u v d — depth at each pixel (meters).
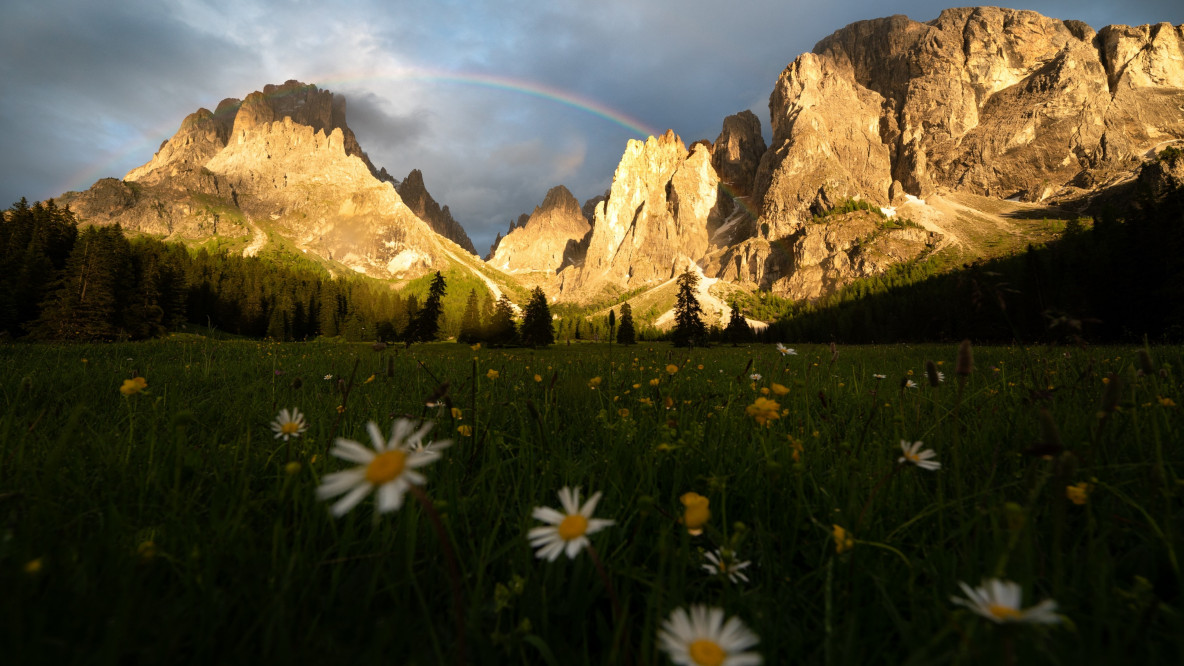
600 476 2.18
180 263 76.81
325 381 5.55
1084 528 1.45
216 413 3.55
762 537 1.56
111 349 11.63
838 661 1.01
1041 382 4.00
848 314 109.44
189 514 1.51
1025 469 2.08
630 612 1.34
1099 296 31.45
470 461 2.23
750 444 2.47
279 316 80.12
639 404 3.57
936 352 15.96
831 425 3.01
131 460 2.16
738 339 85.12
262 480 2.09
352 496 0.56
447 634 1.19
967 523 1.43
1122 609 1.05
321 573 1.39
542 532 0.88
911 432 2.79
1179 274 26.38
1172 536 1.23
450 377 5.27
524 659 1.02
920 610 1.16
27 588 0.97
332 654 1.06
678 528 1.66
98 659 0.85
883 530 1.65
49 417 2.92
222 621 1.07
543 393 4.13
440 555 1.53
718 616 0.59
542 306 68.19
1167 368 3.23
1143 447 2.29
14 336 36.25
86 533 1.46
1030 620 0.61
